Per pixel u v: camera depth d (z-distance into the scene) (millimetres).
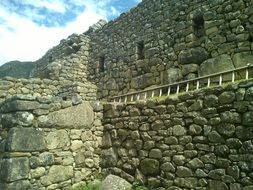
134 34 11211
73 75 13055
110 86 11859
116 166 7199
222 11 8305
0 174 5711
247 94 5180
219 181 5270
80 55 13453
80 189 6746
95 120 7664
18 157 5785
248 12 7715
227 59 7922
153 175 6391
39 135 6234
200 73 8500
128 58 11266
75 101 7207
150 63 10188
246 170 4957
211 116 5613
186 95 6105
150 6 10727
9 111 6117
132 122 7094
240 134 5145
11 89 10062
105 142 7633
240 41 7746
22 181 5758
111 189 6387
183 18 9391
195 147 5750
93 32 13766
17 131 5859
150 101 6797
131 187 6562
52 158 6422
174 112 6254
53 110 6625
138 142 6848
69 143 6871
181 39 9289
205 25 8633
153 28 10398
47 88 11164
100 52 12977
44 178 6180
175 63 9312
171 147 6152
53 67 12602
